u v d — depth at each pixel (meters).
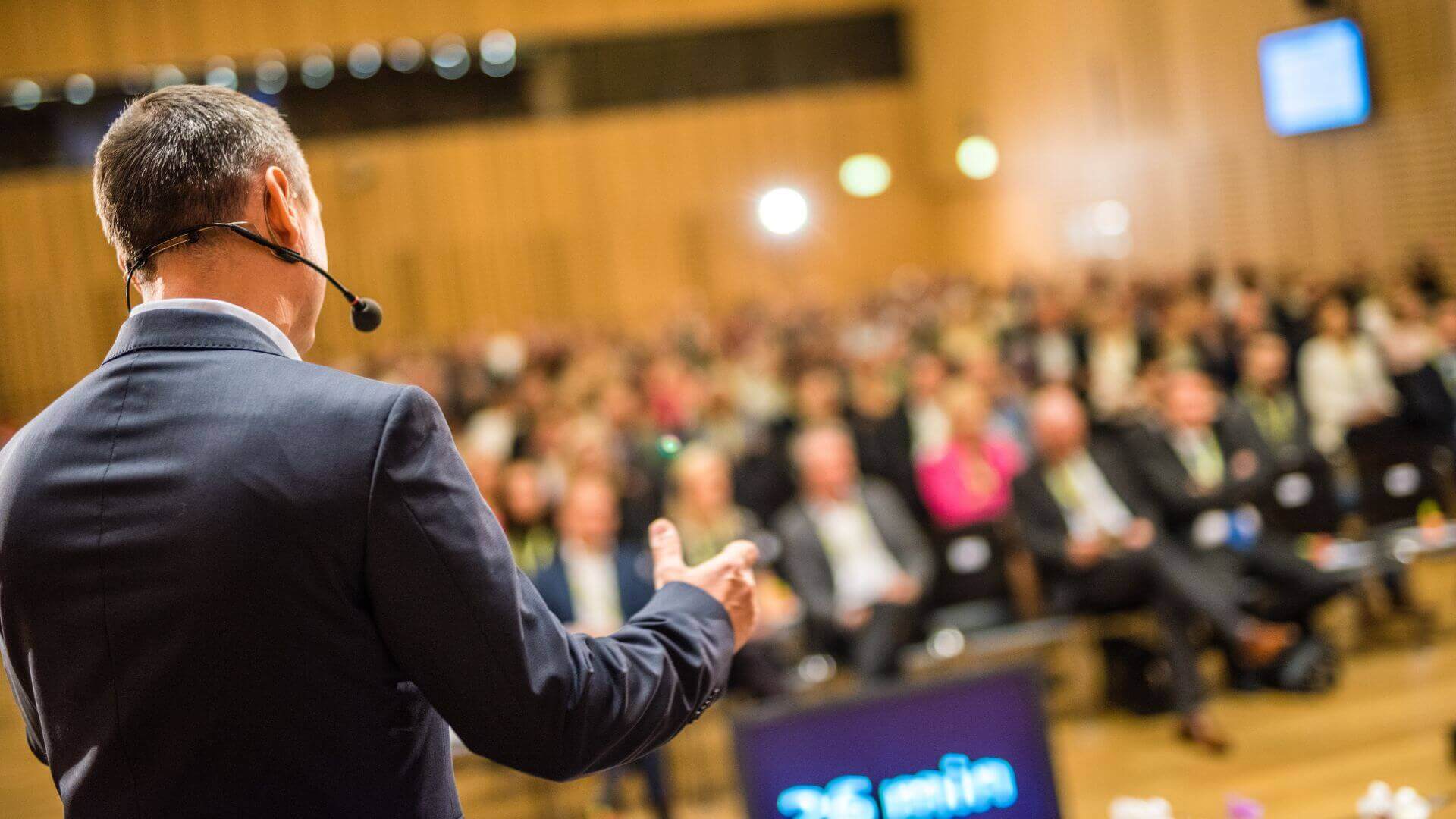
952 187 17.14
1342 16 10.20
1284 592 5.23
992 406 7.43
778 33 17.22
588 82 16.62
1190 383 5.62
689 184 16.97
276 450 0.92
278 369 0.97
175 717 0.91
